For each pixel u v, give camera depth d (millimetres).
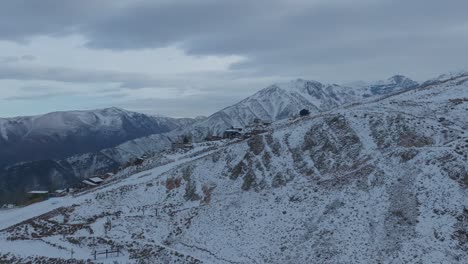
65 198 116250
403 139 81812
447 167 65750
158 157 139000
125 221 85875
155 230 82438
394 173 70812
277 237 69750
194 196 93438
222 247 71625
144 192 100125
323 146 89062
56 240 80812
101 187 116000
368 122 90125
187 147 144750
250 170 92625
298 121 124500
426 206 61188
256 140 99750
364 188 71438
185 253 70250
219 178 95812
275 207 78438
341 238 62906
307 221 70500
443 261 51812
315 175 83062
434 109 98625
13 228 90750
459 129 84250
